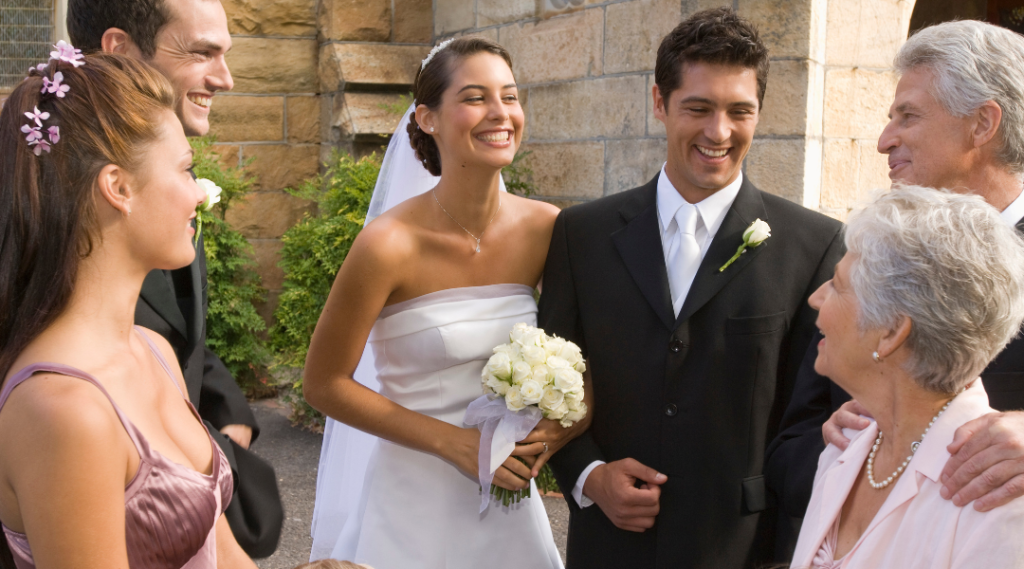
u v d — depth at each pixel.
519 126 2.20
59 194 1.28
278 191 6.71
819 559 1.43
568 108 5.32
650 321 2.09
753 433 2.03
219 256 6.17
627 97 4.86
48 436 1.17
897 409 1.35
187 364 2.07
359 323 2.15
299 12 6.60
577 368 2.05
